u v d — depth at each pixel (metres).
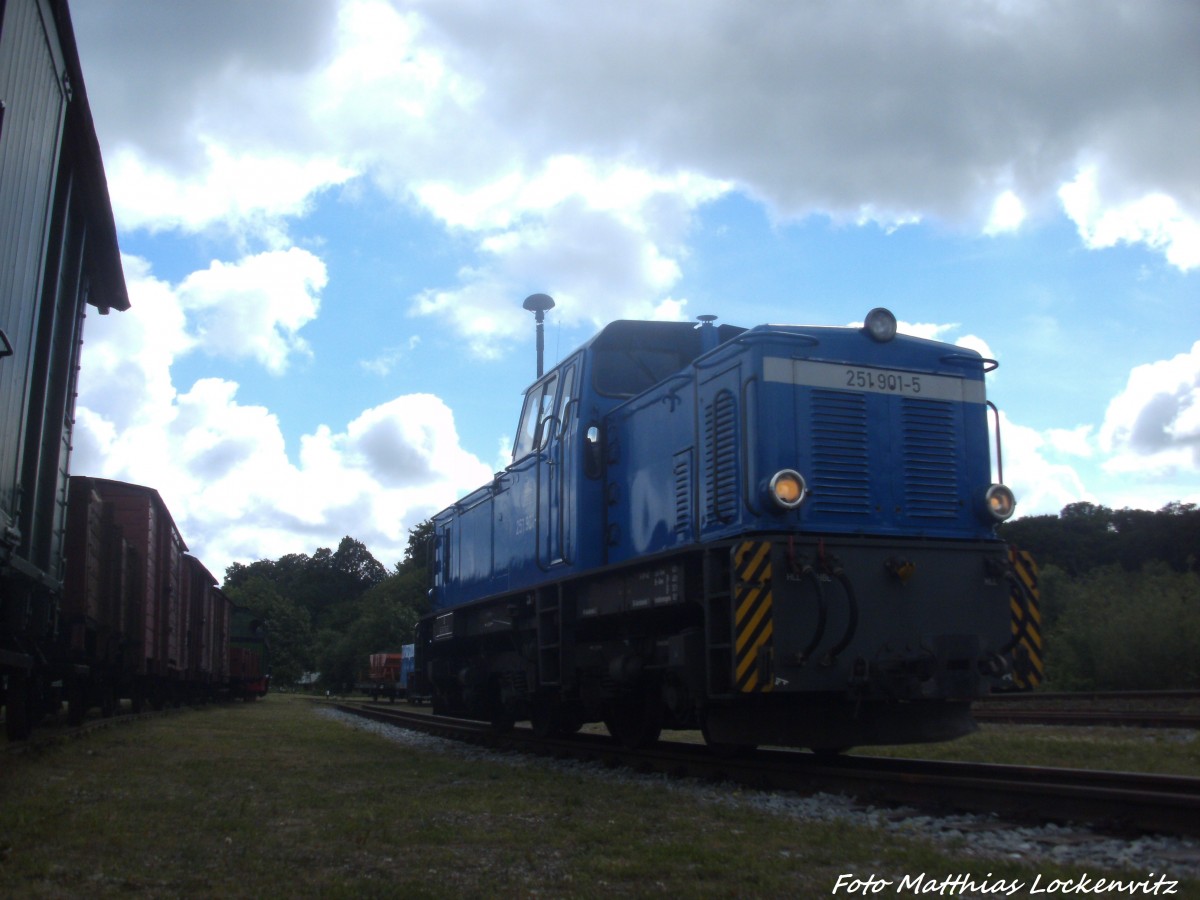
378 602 68.25
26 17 7.26
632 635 10.09
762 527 8.20
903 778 7.17
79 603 13.46
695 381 9.45
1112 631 26.81
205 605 29.20
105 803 7.57
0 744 10.98
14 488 8.58
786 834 6.11
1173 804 5.65
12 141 7.21
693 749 10.91
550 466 11.96
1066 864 5.23
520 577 12.83
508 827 6.48
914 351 9.09
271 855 5.64
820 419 8.57
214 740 14.13
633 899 4.66
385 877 5.14
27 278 8.26
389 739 15.45
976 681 8.16
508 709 13.99
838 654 7.91
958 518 8.89
